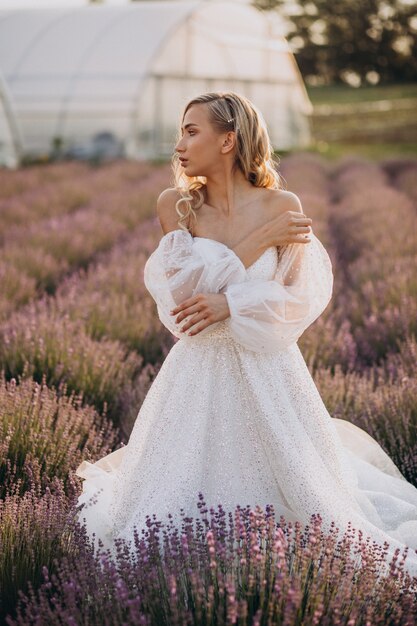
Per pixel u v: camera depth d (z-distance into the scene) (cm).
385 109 4491
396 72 6038
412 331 550
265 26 2567
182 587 240
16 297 657
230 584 213
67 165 1958
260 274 291
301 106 2798
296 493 286
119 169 1816
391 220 1001
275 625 212
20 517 275
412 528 315
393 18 5834
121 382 459
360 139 3512
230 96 288
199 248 290
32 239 903
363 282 737
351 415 404
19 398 369
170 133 2319
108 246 980
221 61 2441
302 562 237
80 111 2261
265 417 287
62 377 457
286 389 298
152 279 293
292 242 286
